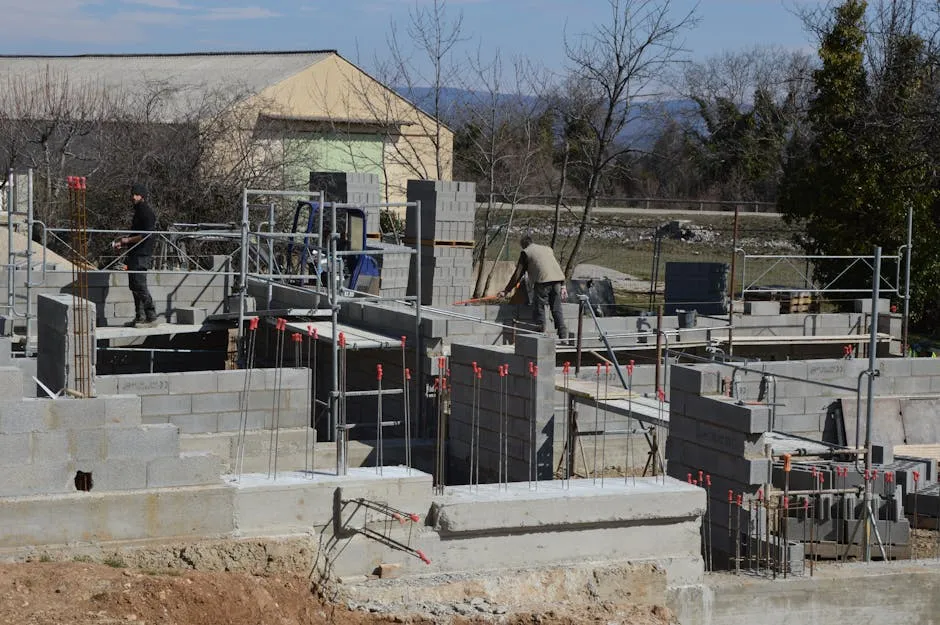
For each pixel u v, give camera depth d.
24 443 8.38
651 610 9.45
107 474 8.62
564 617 8.91
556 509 9.50
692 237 40.75
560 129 41.19
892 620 10.43
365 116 35.94
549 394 12.09
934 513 12.41
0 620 7.37
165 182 27.78
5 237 20.41
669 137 51.12
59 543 8.45
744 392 14.09
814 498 11.45
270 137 30.81
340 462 9.45
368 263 19.47
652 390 14.95
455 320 14.23
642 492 9.76
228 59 39.16
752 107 52.44
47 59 42.19
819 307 24.69
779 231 43.00
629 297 29.12
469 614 8.80
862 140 26.58
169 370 17.67
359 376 15.50
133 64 39.78
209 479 8.90
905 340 18.95
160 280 16.83
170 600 8.01
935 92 29.02
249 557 8.77
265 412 12.40
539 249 16.36
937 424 14.77
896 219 26.16
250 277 16.08
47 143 28.23
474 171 33.50
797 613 10.19
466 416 13.17
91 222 27.00
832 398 14.48
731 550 10.92
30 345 15.07
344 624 8.48
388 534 9.20
